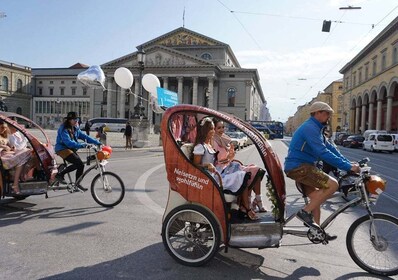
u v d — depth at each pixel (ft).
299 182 14.67
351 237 14.14
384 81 159.53
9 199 24.91
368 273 13.82
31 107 323.78
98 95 270.46
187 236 14.47
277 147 111.14
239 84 250.57
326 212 22.76
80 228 18.58
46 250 15.40
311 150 14.49
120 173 39.22
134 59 245.45
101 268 13.71
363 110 195.52
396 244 13.66
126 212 22.06
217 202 13.85
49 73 343.46
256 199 15.51
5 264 13.88
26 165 22.29
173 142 14.57
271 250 16.08
